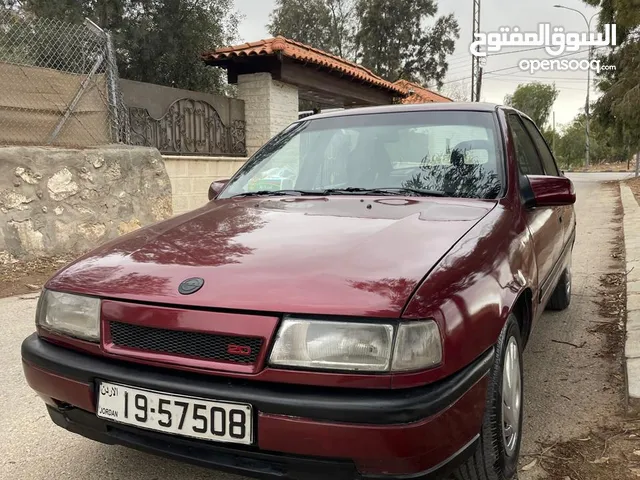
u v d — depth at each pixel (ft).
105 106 24.31
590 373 10.84
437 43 101.86
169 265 6.48
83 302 6.46
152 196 24.64
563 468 7.62
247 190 10.32
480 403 5.90
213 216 8.45
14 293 17.46
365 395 5.28
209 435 5.60
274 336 5.47
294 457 5.43
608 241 24.95
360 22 101.19
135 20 43.45
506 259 7.23
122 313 6.11
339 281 5.70
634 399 9.12
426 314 5.44
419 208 8.07
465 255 6.47
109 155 22.72
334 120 11.11
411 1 99.71
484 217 7.66
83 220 22.02
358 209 8.18
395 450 5.16
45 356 6.61
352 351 5.34
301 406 5.26
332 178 9.97
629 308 13.78
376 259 6.11
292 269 5.99
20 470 7.90
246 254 6.51
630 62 64.85
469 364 5.83
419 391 5.33
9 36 21.44
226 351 5.63
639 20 57.41
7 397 10.29
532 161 11.31
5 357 12.22
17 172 19.99
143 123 26.73
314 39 99.71
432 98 65.82
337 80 38.75
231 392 5.49
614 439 8.32
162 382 5.77
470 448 5.83
